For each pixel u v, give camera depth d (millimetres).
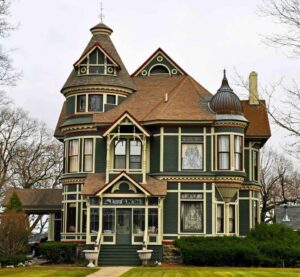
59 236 51812
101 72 46062
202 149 43156
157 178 42938
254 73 48906
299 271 32500
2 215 41375
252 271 32469
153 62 49875
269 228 40406
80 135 45312
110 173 42656
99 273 31969
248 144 48656
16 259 39375
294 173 90562
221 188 42781
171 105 44344
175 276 29641
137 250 40688
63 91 47438
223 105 43281
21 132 75188
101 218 41344
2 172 70000
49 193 52062
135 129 42938
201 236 41562
